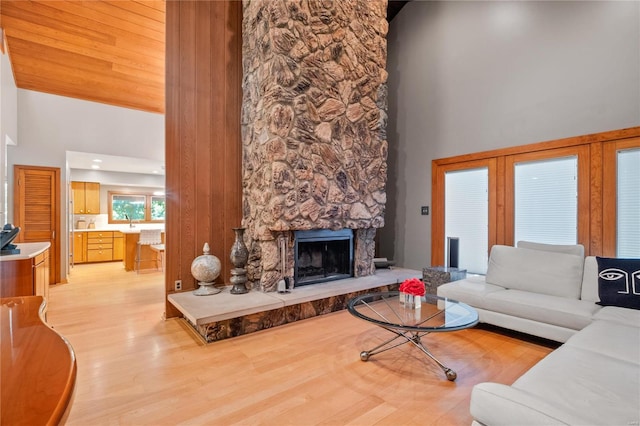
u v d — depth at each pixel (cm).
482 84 434
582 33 346
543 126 377
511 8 405
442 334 309
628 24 317
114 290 489
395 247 550
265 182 359
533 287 311
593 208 339
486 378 226
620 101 322
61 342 95
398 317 248
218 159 397
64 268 538
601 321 228
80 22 422
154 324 338
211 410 191
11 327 107
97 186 811
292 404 196
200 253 383
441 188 484
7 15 391
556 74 366
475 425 135
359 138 431
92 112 550
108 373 234
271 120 349
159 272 640
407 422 179
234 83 411
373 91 452
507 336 304
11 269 260
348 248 441
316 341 294
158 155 610
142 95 564
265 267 363
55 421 59
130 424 179
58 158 523
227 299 333
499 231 418
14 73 470
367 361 253
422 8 510
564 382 143
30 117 502
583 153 346
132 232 667
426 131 504
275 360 255
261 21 368
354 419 182
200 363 250
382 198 462
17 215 492
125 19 429
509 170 407
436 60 490
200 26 385
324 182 389
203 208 386
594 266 291
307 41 373
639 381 144
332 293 373
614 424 114
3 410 62
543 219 379
